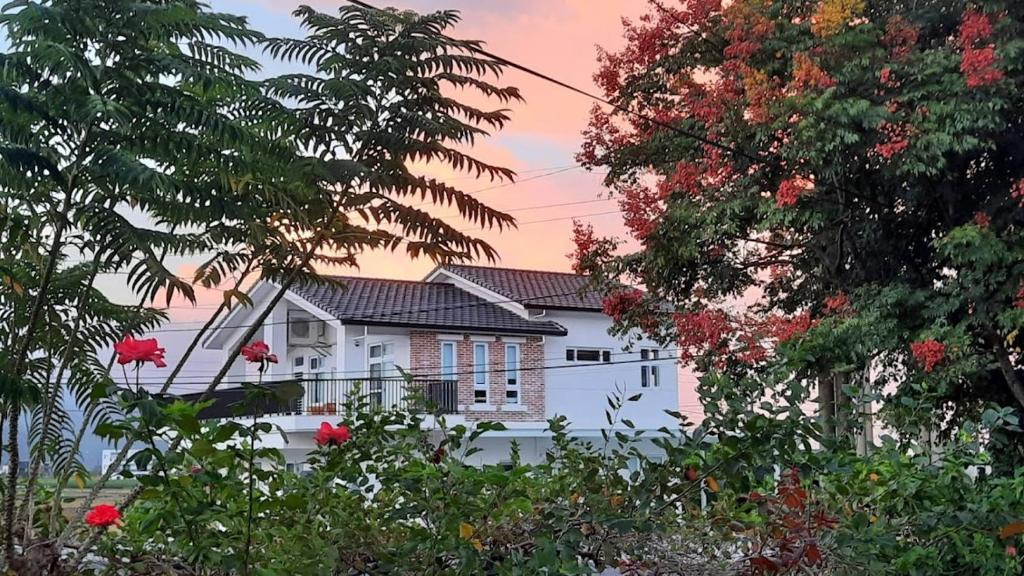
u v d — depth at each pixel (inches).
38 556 128.1
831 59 371.9
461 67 196.2
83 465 149.7
